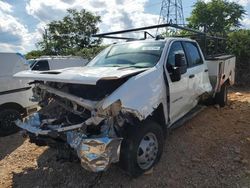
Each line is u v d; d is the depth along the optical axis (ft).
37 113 15.26
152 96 13.66
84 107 12.74
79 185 13.61
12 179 14.73
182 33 33.22
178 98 16.78
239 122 21.71
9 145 19.71
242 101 29.17
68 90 13.92
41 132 13.44
